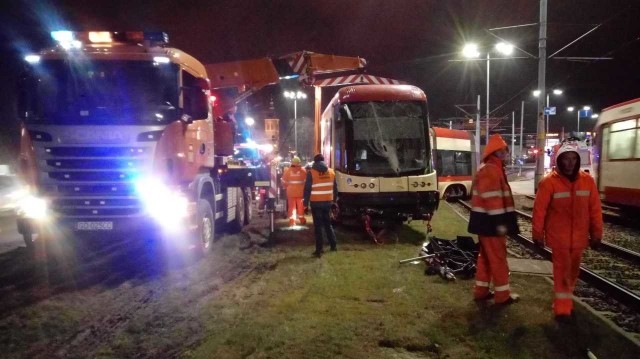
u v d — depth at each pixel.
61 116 7.79
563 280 5.39
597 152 17.44
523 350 4.70
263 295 6.59
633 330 5.75
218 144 11.19
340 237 11.06
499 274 5.91
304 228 12.41
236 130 12.73
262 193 14.52
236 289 6.94
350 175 11.47
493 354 4.64
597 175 17.41
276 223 13.76
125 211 7.86
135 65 8.02
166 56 8.09
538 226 5.40
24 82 7.93
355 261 8.41
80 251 9.57
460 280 7.13
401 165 11.57
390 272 7.62
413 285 6.88
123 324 5.68
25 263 8.61
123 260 8.96
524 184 36.25
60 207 7.86
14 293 6.89
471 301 6.14
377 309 5.87
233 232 12.29
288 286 6.97
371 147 11.61
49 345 5.10
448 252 7.98
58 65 7.90
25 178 7.95
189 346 4.96
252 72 12.57
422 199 11.45
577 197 5.32
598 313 5.74
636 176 14.69
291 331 5.12
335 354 4.63
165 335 5.29
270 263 8.48
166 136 7.91
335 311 5.78
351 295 6.41
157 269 8.26
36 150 7.79
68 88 7.89
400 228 12.34
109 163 7.73
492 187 5.82
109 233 8.02
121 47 8.31
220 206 11.17
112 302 6.50
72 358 4.77
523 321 5.39
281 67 13.46
